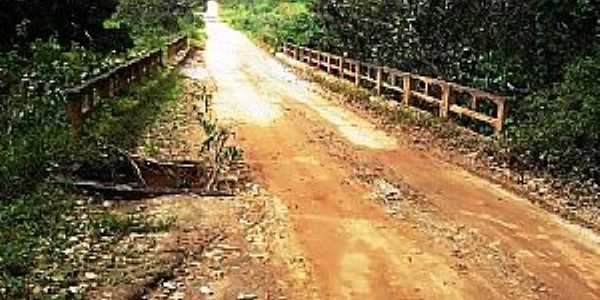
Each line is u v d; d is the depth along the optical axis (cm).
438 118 1577
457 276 707
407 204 959
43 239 735
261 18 7462
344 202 959
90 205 872
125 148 1160
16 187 871
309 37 3600
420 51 1861
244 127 1538
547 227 880
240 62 3725
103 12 1709
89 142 1080
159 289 654
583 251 795
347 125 1616
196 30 6450
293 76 2962
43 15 1557
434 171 1167
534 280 704
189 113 1672
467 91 1481
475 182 1100
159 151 1188
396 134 1505
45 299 598
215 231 814
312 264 729
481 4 1667
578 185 1088
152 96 1805
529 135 1197
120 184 952
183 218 847
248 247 771
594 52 1340
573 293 676
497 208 957
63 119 1138
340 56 2655
